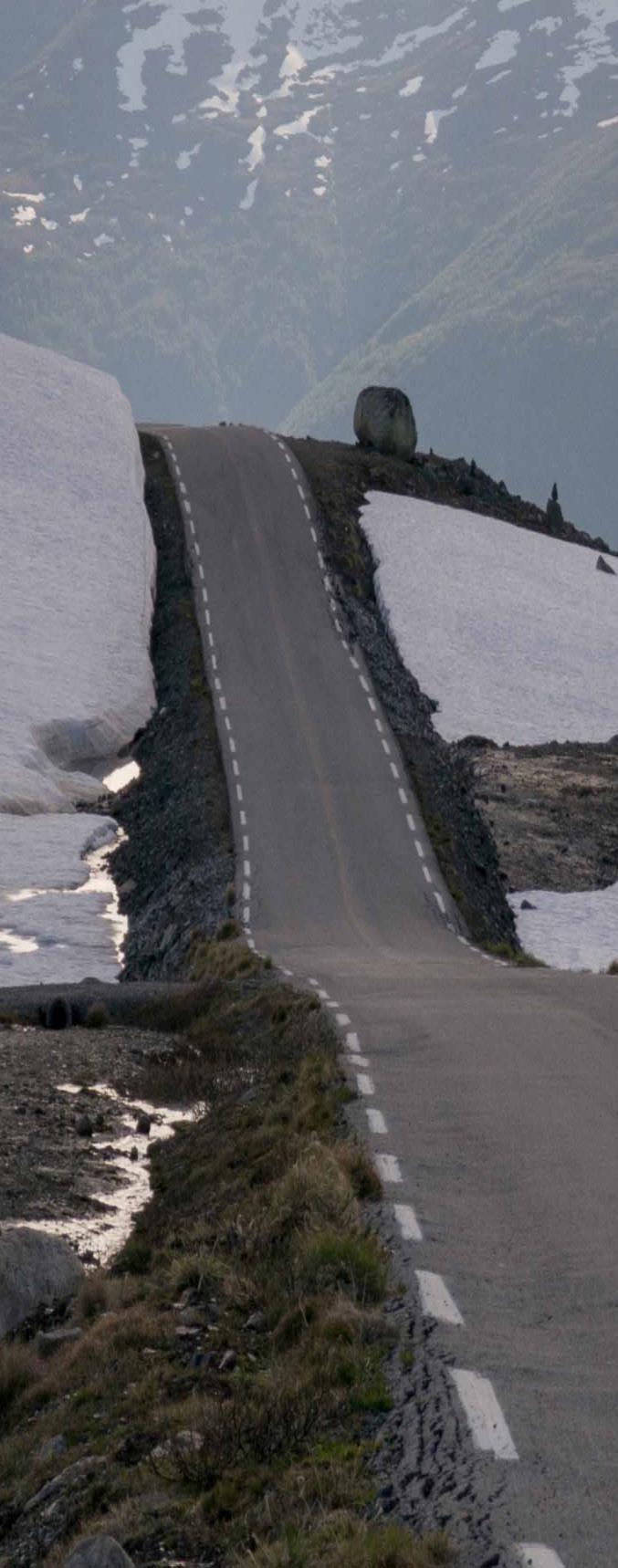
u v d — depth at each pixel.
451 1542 10.75
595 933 80.75
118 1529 12.41
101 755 123.19
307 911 76.25
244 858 85.56
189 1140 32.88
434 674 136.88
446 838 91.31
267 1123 28.55
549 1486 11.49
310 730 112.56
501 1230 18.50
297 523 165.00
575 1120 24.45
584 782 109.50
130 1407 15.66
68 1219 28.44
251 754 107.12
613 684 142.38
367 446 197.62
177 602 148.62
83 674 133.25
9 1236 23.08
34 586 149.12
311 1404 13.55
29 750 117.06
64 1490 13.99
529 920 82.81
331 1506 11.69
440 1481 11.73
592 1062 29.92
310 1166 21.47
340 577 153.50
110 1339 18.30
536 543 180.75
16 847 99.69
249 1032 44.41
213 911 77.38
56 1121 36.22
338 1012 40.09
